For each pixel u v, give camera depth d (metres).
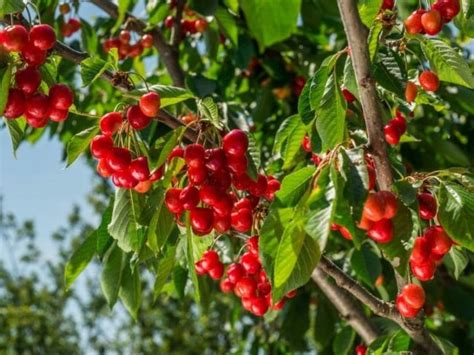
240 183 0.88
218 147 0.89
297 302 1.54
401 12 1.19
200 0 1.32
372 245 1.27
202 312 1.36
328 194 0.69
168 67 1.47
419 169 1.52
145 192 0.94
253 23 0.66
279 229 0.75
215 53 1.56
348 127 1.04
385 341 0.99
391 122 0.95
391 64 0.91
